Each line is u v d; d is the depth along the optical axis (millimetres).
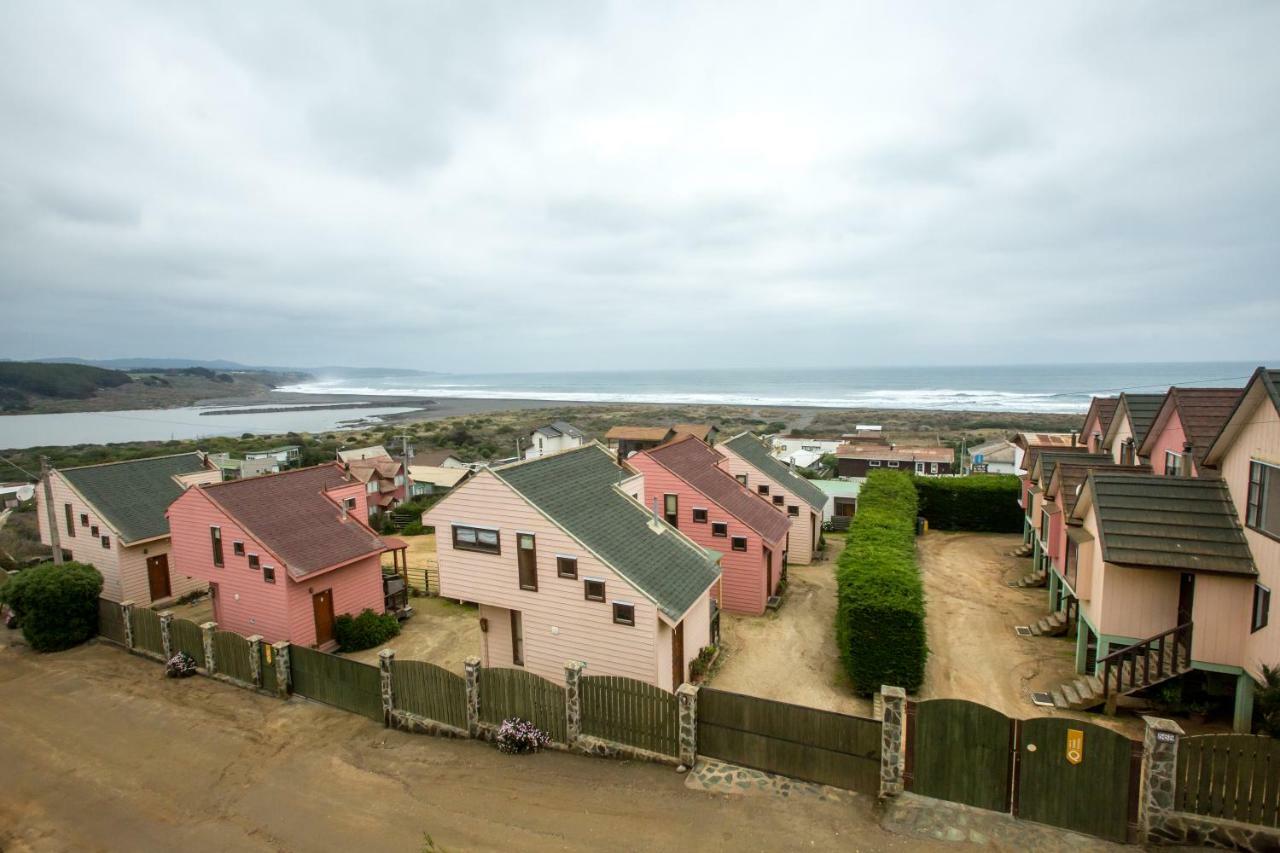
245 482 24250
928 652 20734
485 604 19328
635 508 21484
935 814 10914
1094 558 17859
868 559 21609
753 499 29281
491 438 106000
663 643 17219
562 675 18266
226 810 12453
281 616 21609
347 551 23453
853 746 11648
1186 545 15500
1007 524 38031
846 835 10586
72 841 11766
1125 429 24891
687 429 65812
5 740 15648
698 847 10531
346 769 13719
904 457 54938
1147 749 9867
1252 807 9562
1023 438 38906
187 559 23828
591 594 17484
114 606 21469
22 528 36219
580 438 84938
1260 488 14609
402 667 15406
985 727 10828
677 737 12828
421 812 11992
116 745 15188
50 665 20281
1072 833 10375
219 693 17859
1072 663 19797
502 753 13883
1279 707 12188
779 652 21750
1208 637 15195
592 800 11977
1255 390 14578
